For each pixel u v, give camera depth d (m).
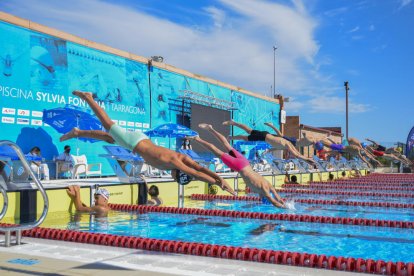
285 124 34.66
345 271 4.65
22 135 13.42
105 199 10.06
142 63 18.22
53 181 12.58
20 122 13.38
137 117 17.83
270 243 7.02
